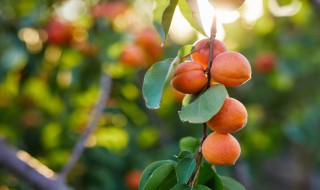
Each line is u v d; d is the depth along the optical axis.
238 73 1.35
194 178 1.42
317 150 6.64
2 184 3.51
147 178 1.54
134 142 4.15
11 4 3.69
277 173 9.44
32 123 4.30
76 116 3.95
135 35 3.32
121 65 3.29
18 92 3.77
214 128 1.37
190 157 1.46
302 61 4.53
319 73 5.70
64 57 3.45
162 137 4.25
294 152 7.87
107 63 3.23
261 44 4.42
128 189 3.98
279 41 4.38
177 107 4.28
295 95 5.81
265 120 4.80
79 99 3.83
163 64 1.39
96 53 3.41
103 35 3.27
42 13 3.37
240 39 4.01
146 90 1.37
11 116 4.24
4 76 3.46
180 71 1.38
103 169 3.90
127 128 4.15
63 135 4.02
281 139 5.34
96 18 3.31
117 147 3.98
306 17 3.72
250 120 4.24
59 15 3.39
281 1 2.49
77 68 3.44
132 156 4.07
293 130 4.44
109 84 3.27
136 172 3.97
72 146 4.01
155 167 1.55
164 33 1.47
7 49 3.50
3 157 2.78
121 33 3.28
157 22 1.57
